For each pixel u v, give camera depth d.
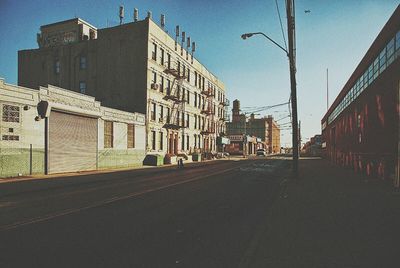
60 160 22.52
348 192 12.84
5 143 18.39
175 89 41.56
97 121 26.67
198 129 50.44
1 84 18.11
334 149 40.25
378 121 18.05
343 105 32.38
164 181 18.70
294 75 19.02
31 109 20.00
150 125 35.12
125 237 6.69
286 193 12.65
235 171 27.45
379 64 18.20
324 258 5.05
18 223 7.77
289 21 17.64
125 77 35.44
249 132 117.56
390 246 5.67
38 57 40.78
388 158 16.28
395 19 14.71
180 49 43.09
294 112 19.19
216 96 59.94
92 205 10.38
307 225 7.27
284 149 169.38
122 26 36.06
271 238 6.21
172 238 6.68
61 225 7.64
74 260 5.28
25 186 14.95
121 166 30.02
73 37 42.50
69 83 38.72
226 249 5.96
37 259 5.30
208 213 9.31
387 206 9.63
